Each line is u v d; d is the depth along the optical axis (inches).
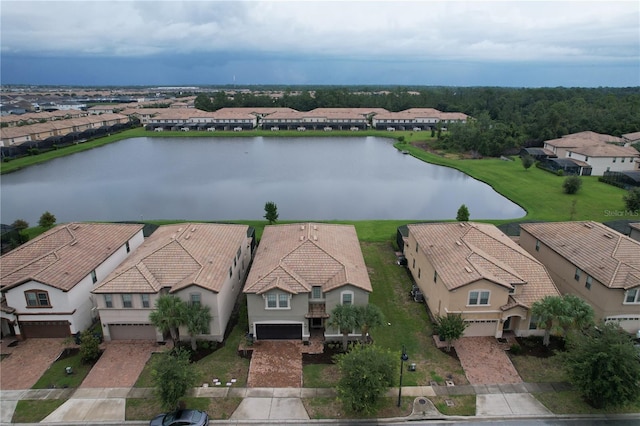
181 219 2878.9
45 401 1216.8
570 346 1309.1
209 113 7421.3
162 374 1107.3
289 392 1242.6
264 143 6053.2
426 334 1514.5
